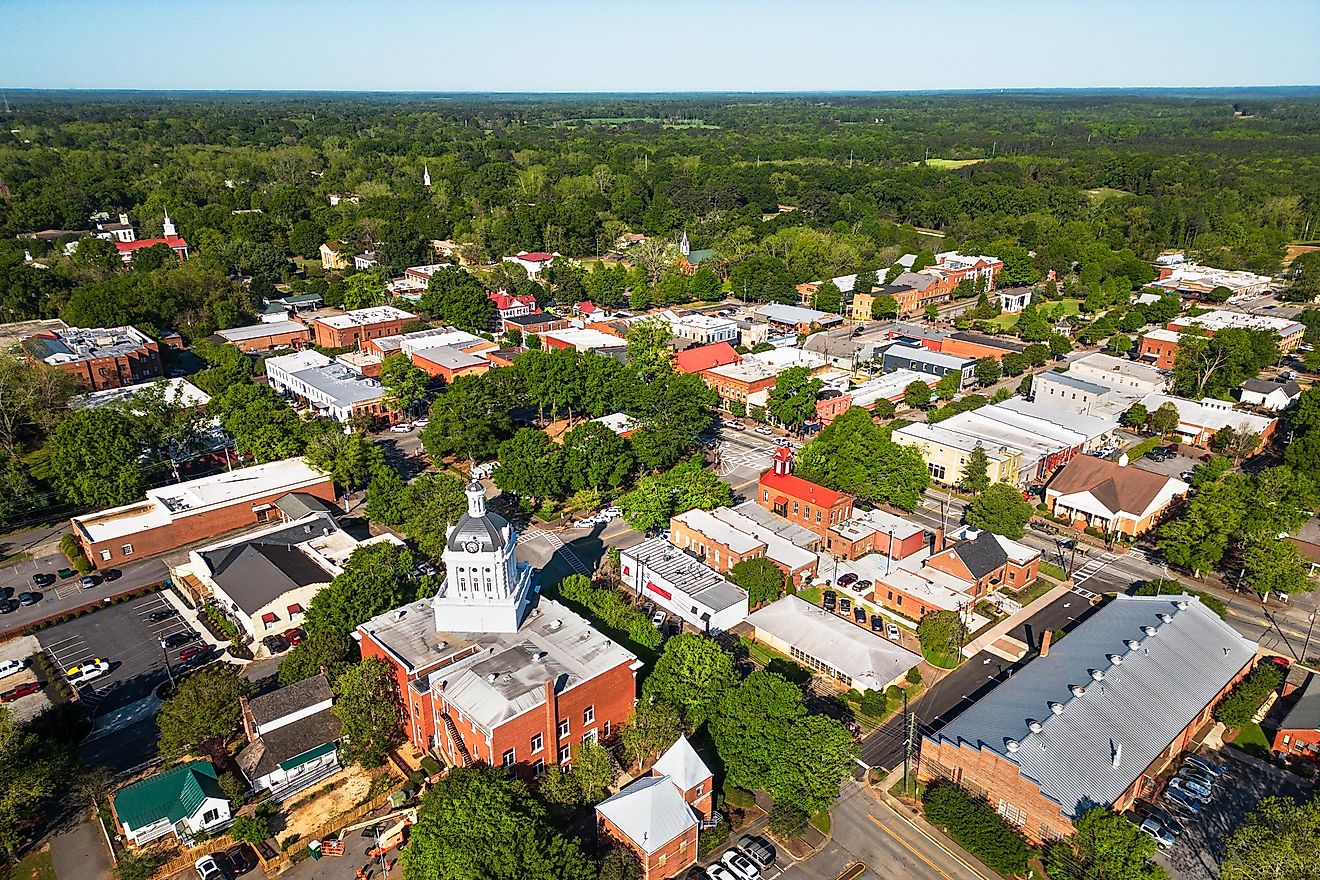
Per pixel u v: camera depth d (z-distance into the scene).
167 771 88.44
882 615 121.25
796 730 84.69
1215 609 117.62
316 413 192.00
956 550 123.44
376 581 106.94
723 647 112.19
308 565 123.19
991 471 155.25
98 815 85.81
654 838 75.44
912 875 79.56
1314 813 72.25
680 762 81.56
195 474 163.12
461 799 73.88
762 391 199.12
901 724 99.00
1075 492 148.75
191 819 82.75
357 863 80.19
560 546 139.38
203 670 98.00
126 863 78.31
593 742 86.38
